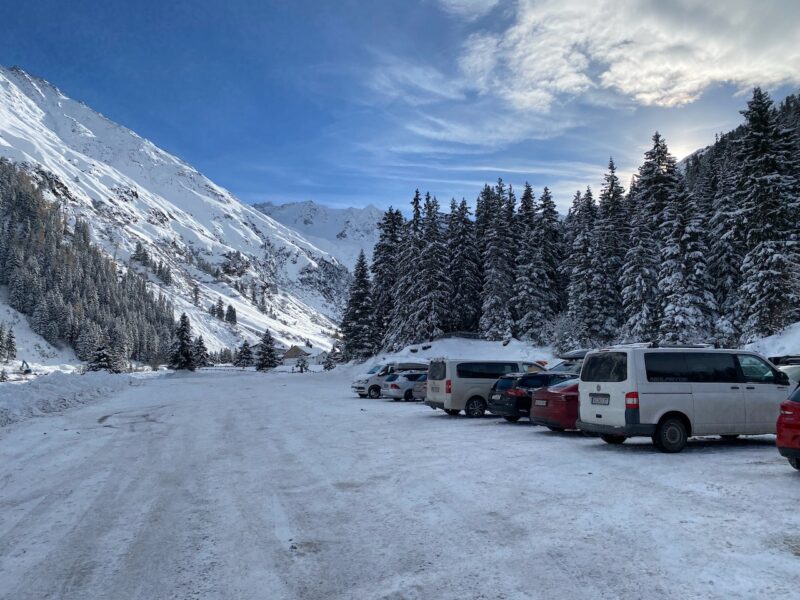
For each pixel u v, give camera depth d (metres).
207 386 39.72
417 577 4.58
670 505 6.34
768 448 10.38
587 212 50.44
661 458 9.34
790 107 72.75
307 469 9.12
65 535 5.88
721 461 8.97
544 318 49.25
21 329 154.12
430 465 9.13
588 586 4.28
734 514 5.91
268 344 116.62
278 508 6.80
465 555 5.04
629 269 39.66
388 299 63.81
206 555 5.23
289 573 4.76
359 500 7.10
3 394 17.55
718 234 39.19
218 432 13.80
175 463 9.75
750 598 3.96
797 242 31.00
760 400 10.51
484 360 17.70
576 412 12.47
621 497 6.77
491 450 10.48
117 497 7.43
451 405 17.06
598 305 44.19
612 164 46.78
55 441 12.34
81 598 4.35
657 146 43.44
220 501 7.18
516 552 5.06
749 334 32.28
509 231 57.72
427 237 53.41
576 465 8.82
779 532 5.29
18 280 167.50
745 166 33.59
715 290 39.31
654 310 38.69
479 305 58.28
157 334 195.00
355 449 11.02
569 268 49.53
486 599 4.12
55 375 24.11
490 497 6.99
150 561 5.10
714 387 10.30
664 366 10.19
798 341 28.06
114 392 30.33
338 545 5.44
